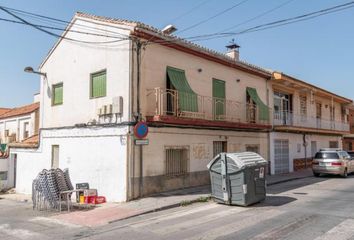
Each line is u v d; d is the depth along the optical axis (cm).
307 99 2906
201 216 1030
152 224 952
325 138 3228
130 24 1362
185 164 1587
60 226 975
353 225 868
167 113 1480
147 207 1170
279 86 2466
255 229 841
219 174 1217
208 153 1719
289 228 844
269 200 1286
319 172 2211
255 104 2084
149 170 1401
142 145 1377
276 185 1794
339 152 2220
